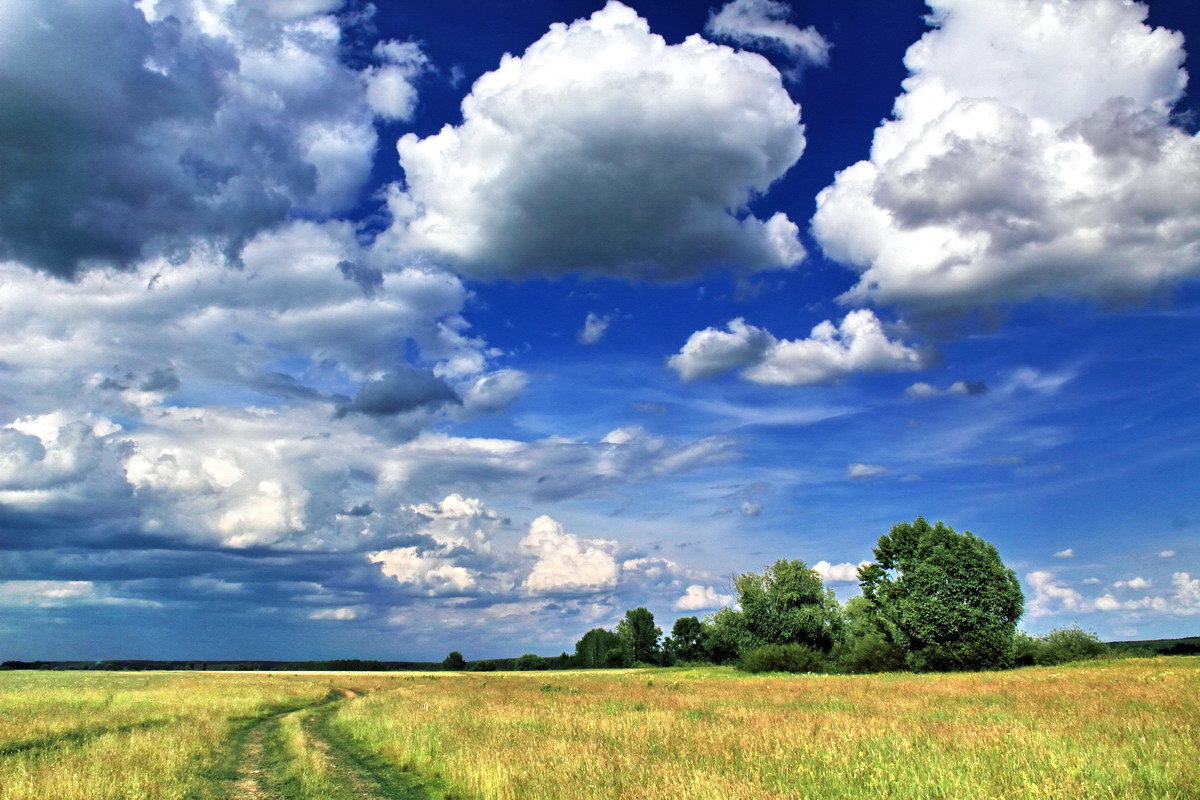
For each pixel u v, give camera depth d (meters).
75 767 15.90
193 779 16.61
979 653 60.16
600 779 13.97
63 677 77.44
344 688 66.00
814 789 12.66
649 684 53.25
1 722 24.80
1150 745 14.62
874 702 29.50
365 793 15.79
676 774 13.77
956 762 13.96
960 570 61.78
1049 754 13.89
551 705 32.41
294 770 18.39
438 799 15.10
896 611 63.84
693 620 121.00
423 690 53.06
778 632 78.69
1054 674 45.62
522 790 13.61
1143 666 49.81
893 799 11.84
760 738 18.31
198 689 49.09
